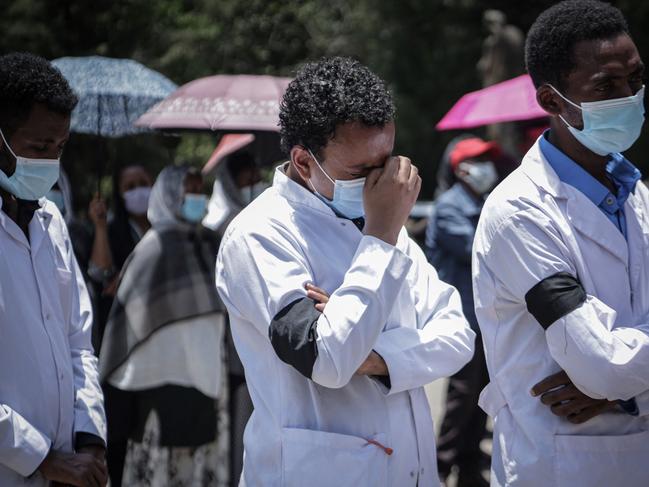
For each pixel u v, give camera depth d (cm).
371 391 491
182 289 880
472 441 1098
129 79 1086
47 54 1959
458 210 1111
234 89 965
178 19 2433
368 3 4228
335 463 473
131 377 873
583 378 492
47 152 541
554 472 511
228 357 932
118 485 912
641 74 526
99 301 1007
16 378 520
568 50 521
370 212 480
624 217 533
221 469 919
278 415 485
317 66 491
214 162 1158
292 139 495
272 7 2698
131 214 1076
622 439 512
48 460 520
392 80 4259
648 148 3784
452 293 539
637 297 522
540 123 1249
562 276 504
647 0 3772
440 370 499
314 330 461
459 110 1276
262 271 481
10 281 523
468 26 4234
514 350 530
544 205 519
